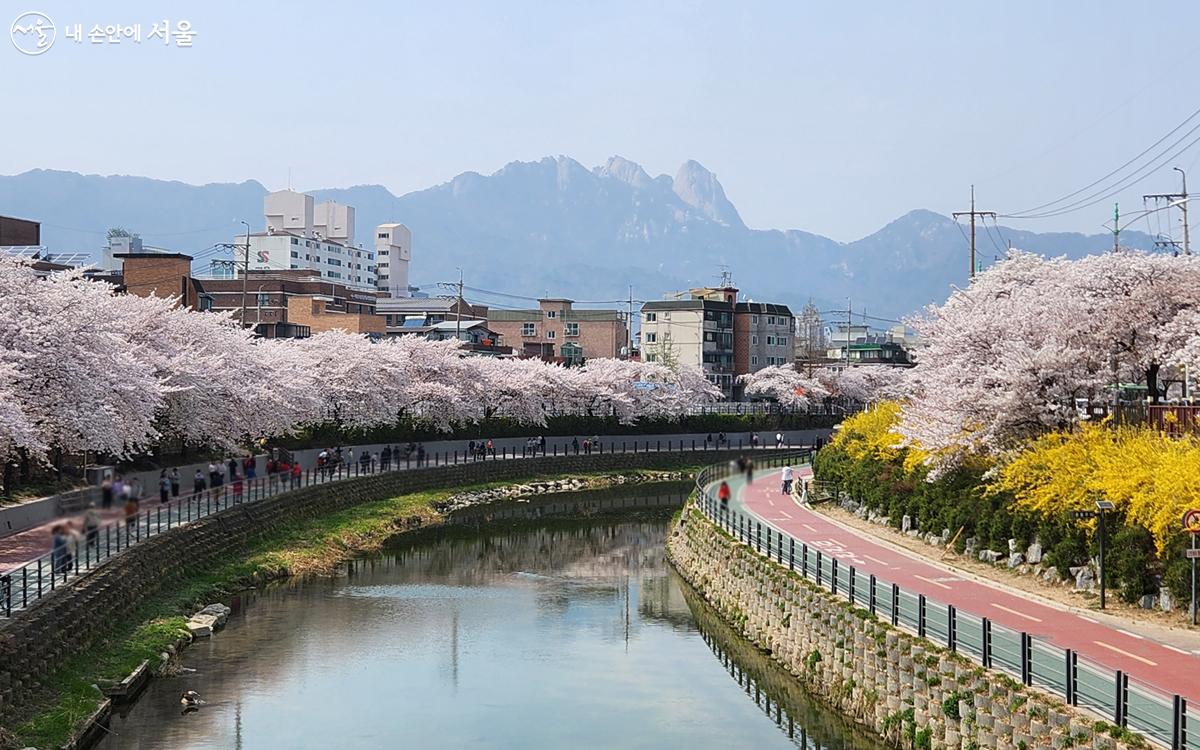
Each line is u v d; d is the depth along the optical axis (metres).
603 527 74.12
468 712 33.44
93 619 34.59
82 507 40.16
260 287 133.88
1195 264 42.75
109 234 147.62
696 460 115.75
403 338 100.12
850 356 171.88
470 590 51.84
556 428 115.50
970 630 29.25
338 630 43.16
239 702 33.53
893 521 52.16
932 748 26.16
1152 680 24.23
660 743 30.69
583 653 40.78
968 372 43.62
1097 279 44.09
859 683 30.86
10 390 38.62
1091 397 42.47
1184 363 39.22
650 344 157.12
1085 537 35.25
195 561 48.44
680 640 42.91
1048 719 21.83
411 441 96.69
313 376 81.12
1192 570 29.83
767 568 40.41
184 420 59.97
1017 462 39.41
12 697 27.50
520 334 170.00
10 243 86.50
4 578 28.83
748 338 161.12
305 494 65.69
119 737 29.89
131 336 60.44
